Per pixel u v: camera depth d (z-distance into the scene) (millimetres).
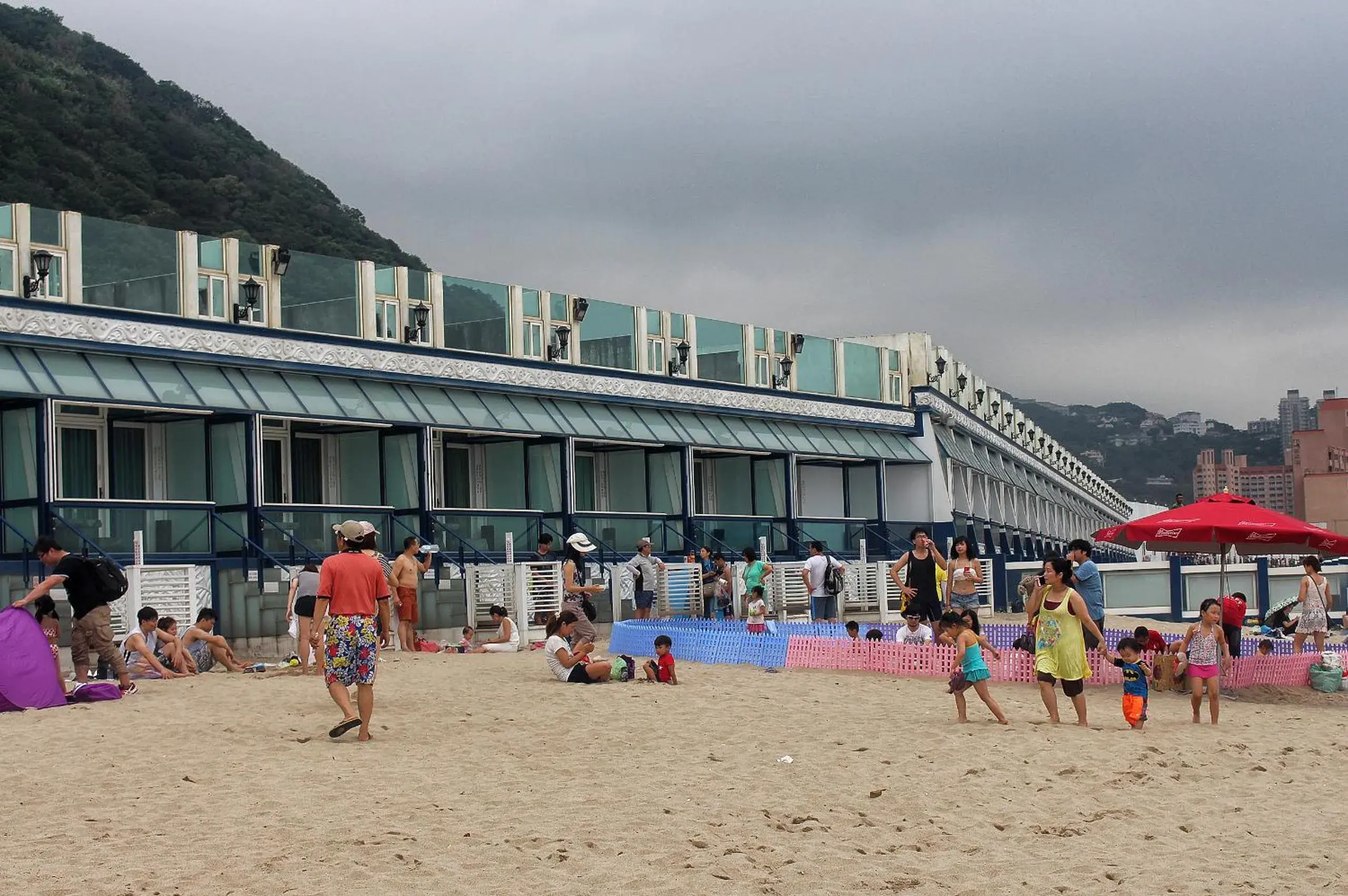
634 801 11453
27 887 8711
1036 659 16516
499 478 33062
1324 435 193500
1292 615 36406
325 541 27578
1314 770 13961
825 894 8992
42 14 99812
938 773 12969
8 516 24016
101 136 84438
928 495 43062
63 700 16844
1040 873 9633
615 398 34781
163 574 22469
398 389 30188
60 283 24688
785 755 13758
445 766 12953
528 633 26812
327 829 10266
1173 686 20938
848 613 34688
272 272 28000
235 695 17641
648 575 28781
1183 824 11242
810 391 40438
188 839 9969
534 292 33500
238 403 26594
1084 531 90562
